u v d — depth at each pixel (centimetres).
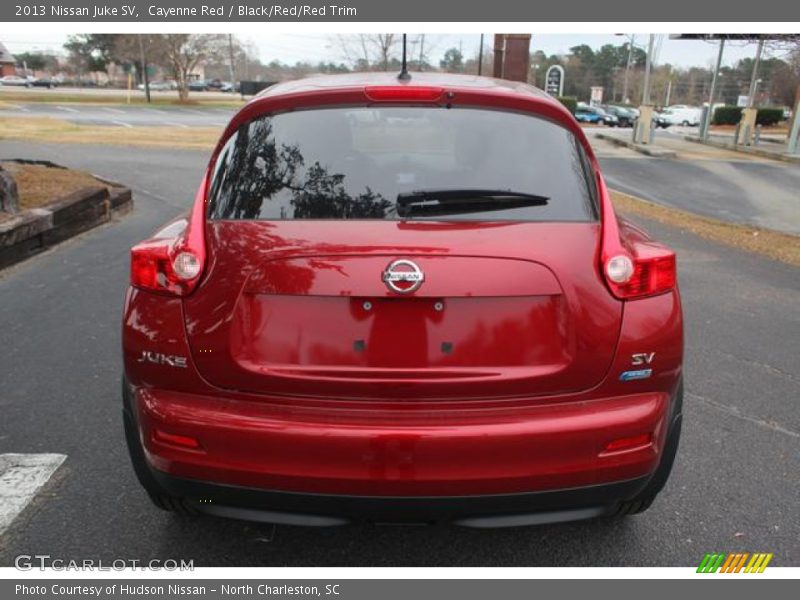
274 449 227
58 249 793
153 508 314
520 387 234
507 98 271
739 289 711
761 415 416
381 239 232
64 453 358
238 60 8025
